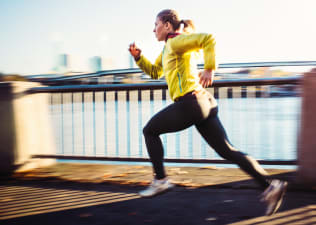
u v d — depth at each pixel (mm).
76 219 2645
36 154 4488
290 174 3658
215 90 4219
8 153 4191
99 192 3350
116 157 4215
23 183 3768
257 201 2949
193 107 2375
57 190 3465
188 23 2682
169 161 4020
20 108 4281
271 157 4812
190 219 2580
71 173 4125
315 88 3111
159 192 2623
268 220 2516
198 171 4004
